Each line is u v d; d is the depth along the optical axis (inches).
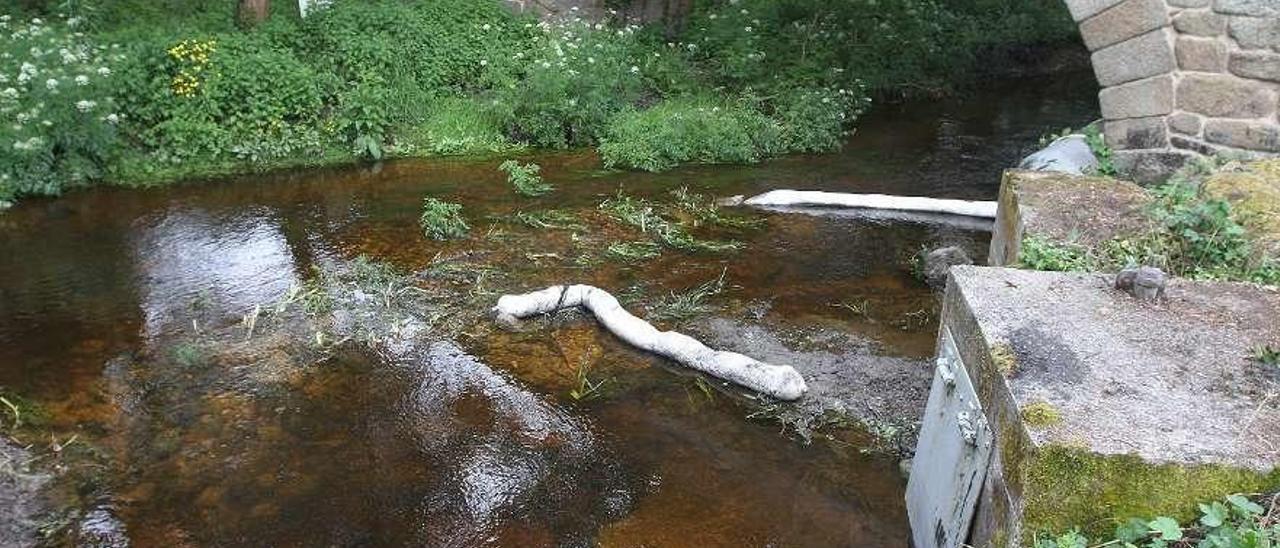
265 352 205.2
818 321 226.4
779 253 269.6
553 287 229.5
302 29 370.0
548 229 281.7
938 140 396.8
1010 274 139.2
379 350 207.0
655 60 411.8
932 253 258.2
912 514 145.9
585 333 217.0
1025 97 480.7
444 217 279.7
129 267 247.4
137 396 187.3
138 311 223.3
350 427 179.0
